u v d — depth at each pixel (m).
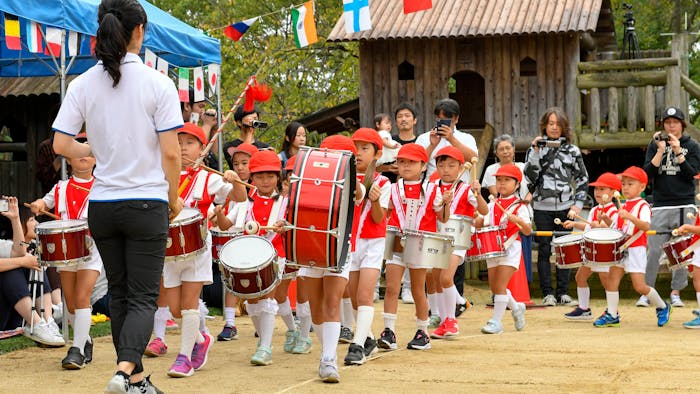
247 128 10.84
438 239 8.16
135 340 5.51
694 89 15.07
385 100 16.06
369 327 7.64
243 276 6.84
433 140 10.41
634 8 32.78
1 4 8.47
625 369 7.26
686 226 9.79
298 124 10.84
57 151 5.77
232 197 7.78
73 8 9.10
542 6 15.95
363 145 7.57
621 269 10.15
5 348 8.45
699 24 33.56
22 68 12.77
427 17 16.05
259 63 26.08
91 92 5.68
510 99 15.80
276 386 6.71
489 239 9.34
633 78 14.97
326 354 6.86
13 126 17.69
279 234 8.10
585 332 9.68
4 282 8.77
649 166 12.19
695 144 12.05
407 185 8.35
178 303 7.32
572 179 12.63
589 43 18.41
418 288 8.29
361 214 7.63
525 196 11.93
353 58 27.19
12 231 9.12
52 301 9.55
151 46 10.58
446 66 15.95
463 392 6.43
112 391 5.34
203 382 6.89
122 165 5.62
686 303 12.66
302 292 8.22
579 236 10.35
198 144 7.84
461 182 8.99
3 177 16.69
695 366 7.38
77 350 7.59
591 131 15.23
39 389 6.71
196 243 7.03
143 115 5.62
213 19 27.70
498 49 15.81
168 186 5.72
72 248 7.38
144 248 5.61
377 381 6.85
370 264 7.60
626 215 9.87
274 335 9.55
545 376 6.99
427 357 7.93
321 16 27.56
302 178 6.48
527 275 12.72
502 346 8.57
